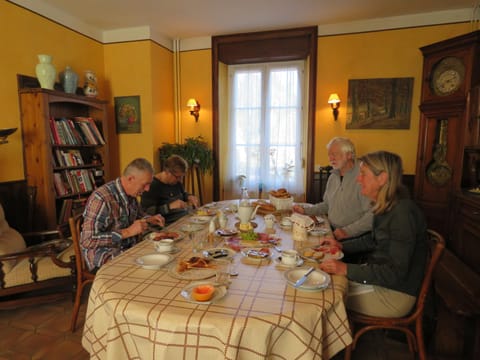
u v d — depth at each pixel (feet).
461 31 11.49
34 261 7.00
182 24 12.70
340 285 3.94
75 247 6.35
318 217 7.82
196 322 3.11
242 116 14.46
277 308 3.34
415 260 4.70
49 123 9.71
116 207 6.14
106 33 13.37
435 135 11.02
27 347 6.12
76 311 6.54
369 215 6.25
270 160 14.32
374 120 12.66
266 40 13.48
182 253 4.98
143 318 3.25
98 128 12.57
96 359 3.60
